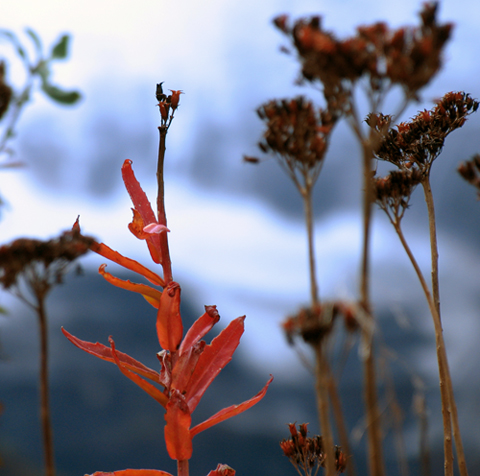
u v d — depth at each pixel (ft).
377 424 2.83
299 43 2.93
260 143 3.08
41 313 2.93
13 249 2.94
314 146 3.05
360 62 2.88
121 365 3.16
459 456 3.11
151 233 3.15
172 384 3.17
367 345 2.83
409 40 2.89
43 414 2.89
